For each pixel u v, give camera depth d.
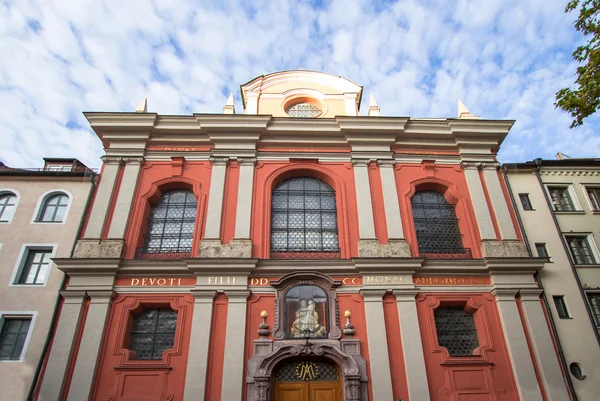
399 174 19.58
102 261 16.12
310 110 22.69
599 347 15.89
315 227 18.58
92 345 14.85
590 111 13.16
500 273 16.92
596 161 20.31
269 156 19.75
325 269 16.53
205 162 19.53
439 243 18.44
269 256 17.22
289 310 15.82
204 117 19.77
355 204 18.58
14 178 18.92
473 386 14.94
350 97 22.45
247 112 21.88
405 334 15.48
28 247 17.33
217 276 16.27
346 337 15.45
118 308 15.73
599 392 15.09
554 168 20.30
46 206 18.48
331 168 19.58
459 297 16.50
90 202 18.41
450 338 16.19
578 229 18.81
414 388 14.60
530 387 14.87
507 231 18.11
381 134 20.20
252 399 14.23
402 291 16.19
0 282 16.41
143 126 19.67
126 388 14.41
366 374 14.77
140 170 19.14
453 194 19.25
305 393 14.80
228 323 15.37
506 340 15.73
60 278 16.52
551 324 16.17
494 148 20.66
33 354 15.05
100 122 19.59
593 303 17.17
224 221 17.83
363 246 17.19
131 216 17.91
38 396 14.06
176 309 15.78
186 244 17.91
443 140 20.52
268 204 18.48
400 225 17.92
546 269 17.42
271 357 14.77
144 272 16.34
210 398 14.27
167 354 14.93
